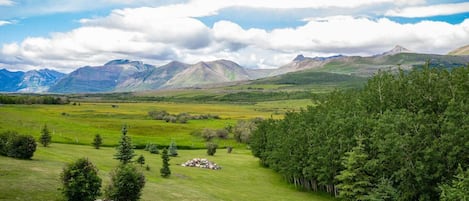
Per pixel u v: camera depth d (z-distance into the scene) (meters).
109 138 128.00
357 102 82.19
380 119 62.78
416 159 55.16
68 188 36.53
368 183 57.94
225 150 143.75
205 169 95.38
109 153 96.81
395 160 57.28
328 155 70.75
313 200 74.44
